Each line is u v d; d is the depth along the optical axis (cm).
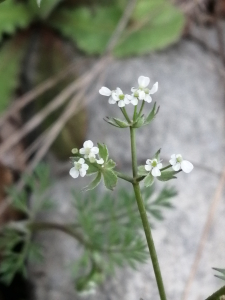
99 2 24
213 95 23
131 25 24
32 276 19
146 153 21
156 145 21
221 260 18
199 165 20
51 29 25
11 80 23
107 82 23
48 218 20
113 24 24
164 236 19
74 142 21
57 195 20
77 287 16
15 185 21
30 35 25
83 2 25
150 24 24
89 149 9
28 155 21
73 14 24
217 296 9
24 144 22
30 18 24
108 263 18
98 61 23
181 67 24
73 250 19
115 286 18
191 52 24
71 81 23
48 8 24
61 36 25
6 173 21
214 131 22
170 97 22
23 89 23
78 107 22
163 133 21
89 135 22
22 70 24
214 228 19
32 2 24
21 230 17
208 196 20
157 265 9
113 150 21
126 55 23
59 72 23
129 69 23
